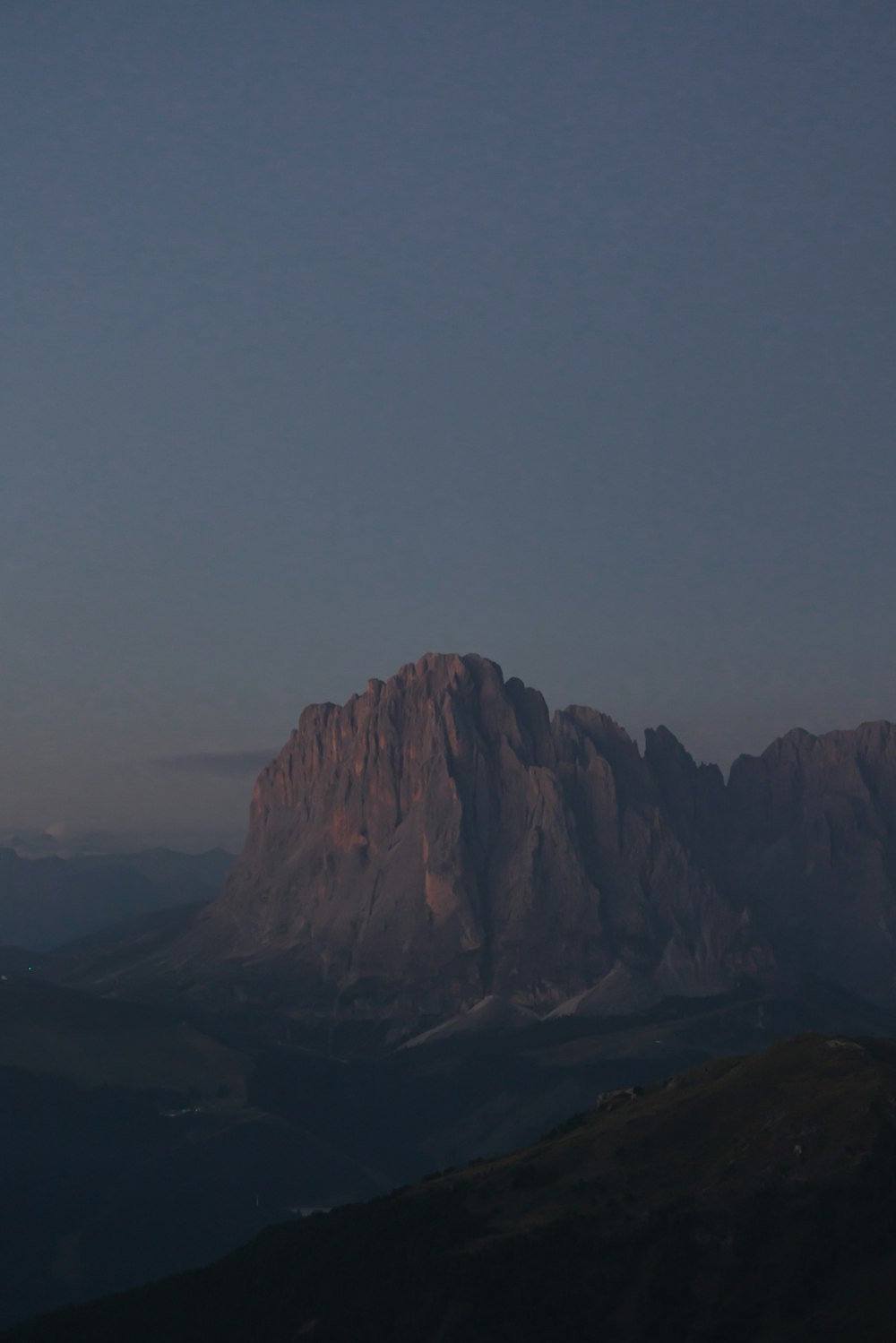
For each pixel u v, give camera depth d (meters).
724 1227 184.88
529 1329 181.88
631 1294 181.88
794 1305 173.88
